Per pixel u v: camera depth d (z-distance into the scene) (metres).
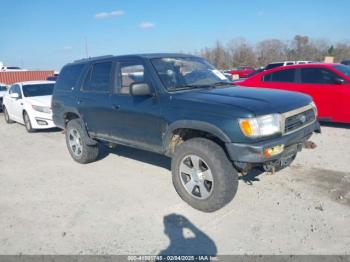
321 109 8.00
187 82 4.61
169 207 4.22
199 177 3.98
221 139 3.68
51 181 5.44
